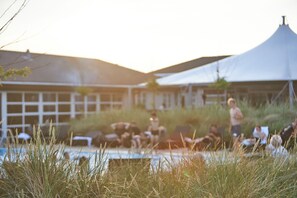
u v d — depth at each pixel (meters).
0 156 5.01
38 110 24.16
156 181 4.80
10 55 22.41
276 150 5.89
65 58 28.83
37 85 24.05
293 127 9.41
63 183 4.54
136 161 5.44
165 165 5.31
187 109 19.50
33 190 4.35
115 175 4.91
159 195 4.42
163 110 20.55
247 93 26.48
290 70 18.55
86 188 4.57
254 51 20.55
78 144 16.81
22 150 4.85
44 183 4.36
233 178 4.71
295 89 22.08
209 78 19.95
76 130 18.94
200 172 4.99
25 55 23.94
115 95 29.09
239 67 19.81
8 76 5.54
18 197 4.25
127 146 15.72
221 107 18.97
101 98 28.02
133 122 17.03
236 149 5.59
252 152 5.61
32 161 4.67
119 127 17.16
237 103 18.80
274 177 4.87
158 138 15.70
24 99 23.47
